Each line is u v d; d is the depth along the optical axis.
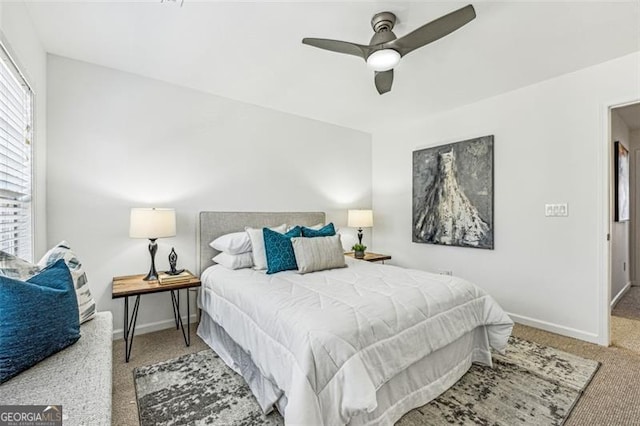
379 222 4.53
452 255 3.60
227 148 3.27
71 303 1.45
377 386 1.41
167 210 2.52
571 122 2.67
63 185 2.42
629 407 1.71
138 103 2.75
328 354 1.33
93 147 2.55
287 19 1.94
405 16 1.88
